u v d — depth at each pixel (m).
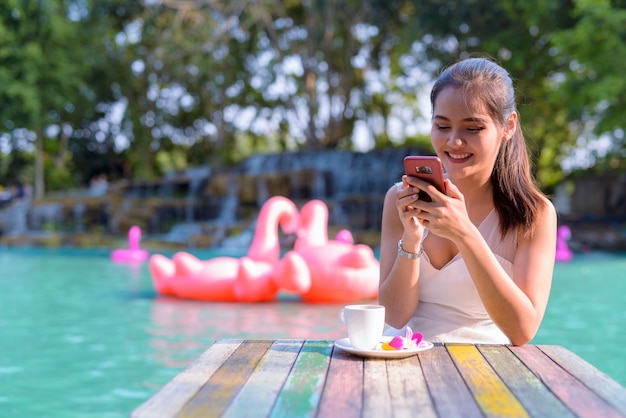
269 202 7.45
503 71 2.07
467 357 1.85
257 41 24.91
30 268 10.97
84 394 3.73
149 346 4.93
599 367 4.32
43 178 25.75
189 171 23.28
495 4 18.12
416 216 1.98
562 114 20.64
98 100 25.86
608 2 15.07
